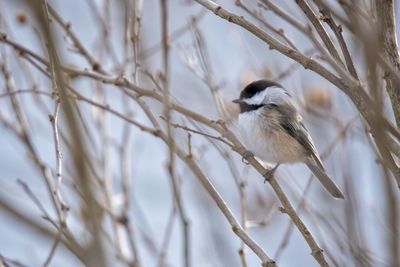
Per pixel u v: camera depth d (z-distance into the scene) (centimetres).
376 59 504
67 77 937
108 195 984
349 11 596
